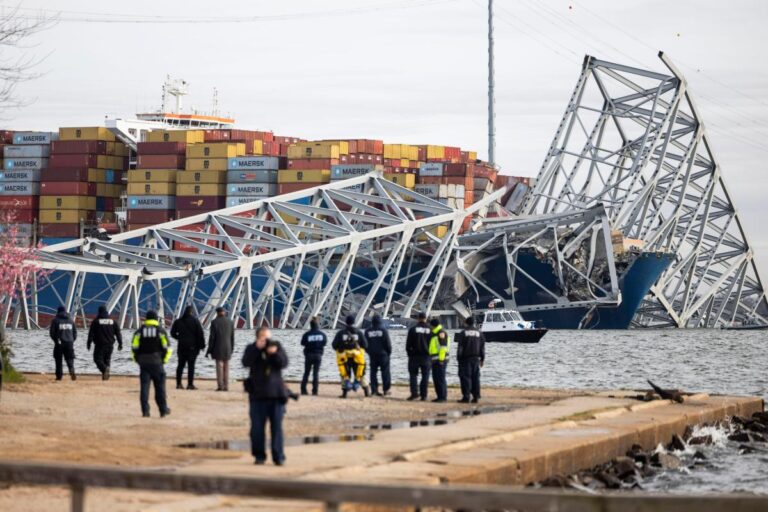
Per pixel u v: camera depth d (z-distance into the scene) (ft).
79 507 165.17
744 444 439.22
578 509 154.92
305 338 486.38
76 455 275.59
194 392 485.15
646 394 510.58
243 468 258.98
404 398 487.61
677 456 396.78
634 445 375.04
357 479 247.29
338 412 418.92
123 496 227.20
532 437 348.79
